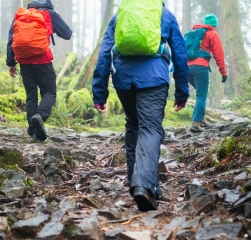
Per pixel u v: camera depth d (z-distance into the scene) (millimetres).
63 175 4223
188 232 2400
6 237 2488
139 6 3008
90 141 7086
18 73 12000
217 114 12141
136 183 2688
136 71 3020
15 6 23938
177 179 4059
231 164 4039
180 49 3117
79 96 10422
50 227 2543
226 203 2900
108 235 2506
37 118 5898
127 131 3375
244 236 2271
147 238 2430
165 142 6297
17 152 4648
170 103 12336
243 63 16828
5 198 3256
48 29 6117
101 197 3516
